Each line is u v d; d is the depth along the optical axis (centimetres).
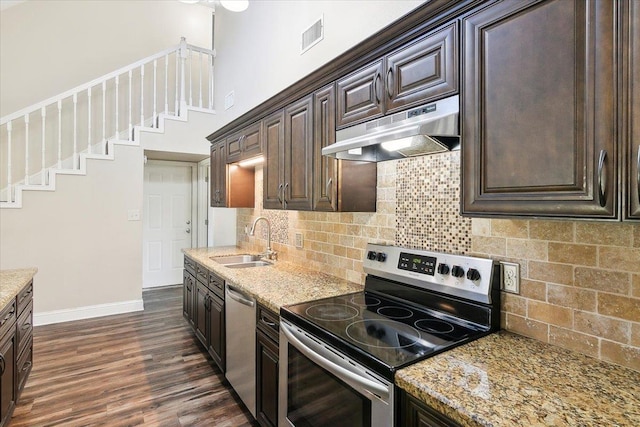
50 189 376
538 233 128
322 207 195
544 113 97
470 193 117
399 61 145
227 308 240
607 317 110
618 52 82
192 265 336
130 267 420
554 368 106
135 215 422
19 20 431
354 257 217
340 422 129
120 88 480
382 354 115
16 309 204
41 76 440
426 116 132
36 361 286
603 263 111
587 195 88
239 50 403
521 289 132
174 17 523
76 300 392
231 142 324
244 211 391
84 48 464
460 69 121
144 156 445
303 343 146
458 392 92
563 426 78
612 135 83
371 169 198
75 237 390
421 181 173
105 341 329
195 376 265
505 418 81
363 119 164
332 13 244
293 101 223
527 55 101
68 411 218
